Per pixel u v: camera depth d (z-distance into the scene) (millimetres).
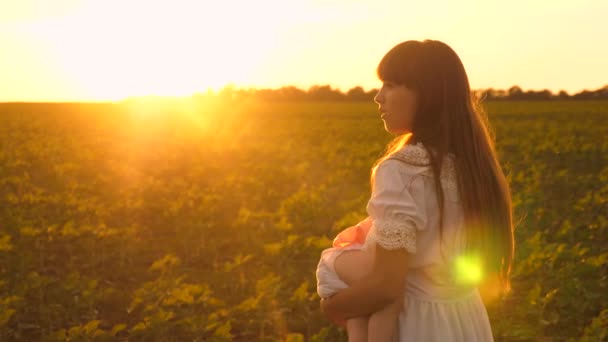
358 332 2066
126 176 15602
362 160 18250
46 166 17125
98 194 12875
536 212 9773
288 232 9336
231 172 16141
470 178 2016
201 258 8258
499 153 18188
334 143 24203
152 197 12094
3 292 6676
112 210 10656
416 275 2076
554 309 6121
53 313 5988
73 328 5184
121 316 6199
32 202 10844
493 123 32656
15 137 25828
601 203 10445
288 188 14023
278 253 7578
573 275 6711
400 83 2057
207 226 8898
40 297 6199
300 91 96688
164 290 6285
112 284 7289
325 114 52125
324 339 5254
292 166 17812
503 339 5508
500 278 2215
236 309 5773
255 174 15500
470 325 2117
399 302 2033
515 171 16156
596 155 18656
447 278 2064
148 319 5367
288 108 65125
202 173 15477
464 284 2092
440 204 1990
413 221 1953
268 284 6062
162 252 8602
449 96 2037
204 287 6488
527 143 21266
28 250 7953
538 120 38750
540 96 89812
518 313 5988
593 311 6102
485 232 2062
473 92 2170
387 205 1957
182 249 8711
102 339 5258
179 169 17094
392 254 1944
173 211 9953
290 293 6480
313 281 7090
